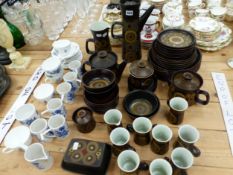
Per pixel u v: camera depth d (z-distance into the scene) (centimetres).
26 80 102
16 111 79
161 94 87
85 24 130
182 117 75
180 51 81
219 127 75
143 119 70
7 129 82
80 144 70
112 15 114
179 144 67
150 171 59
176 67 83
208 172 65
